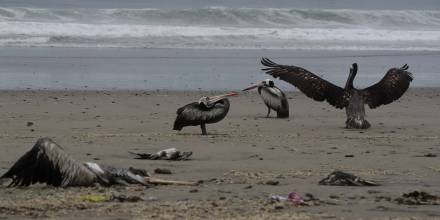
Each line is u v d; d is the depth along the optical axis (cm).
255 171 1273
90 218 884
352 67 1928
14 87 2650
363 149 1549
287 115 2088
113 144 1551
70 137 1645
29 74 3012
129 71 3197
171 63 3512
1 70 3098
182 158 1380
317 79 1923
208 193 1053
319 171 1279
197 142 1602
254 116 2112
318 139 1691
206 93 2614
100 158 1379
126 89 2681
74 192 1020
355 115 1897
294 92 2727
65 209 926
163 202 978
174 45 4244
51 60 3475
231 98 2509
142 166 1298
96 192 1024
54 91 2558
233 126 1895
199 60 3650
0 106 2180
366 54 4150
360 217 917
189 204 965
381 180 1199
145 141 1605
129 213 909
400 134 1800
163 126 1875
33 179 1038
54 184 1045
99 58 3603
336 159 1415
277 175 1228
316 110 2272
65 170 1043
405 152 1517
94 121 1945
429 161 1405
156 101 2388
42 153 1037
